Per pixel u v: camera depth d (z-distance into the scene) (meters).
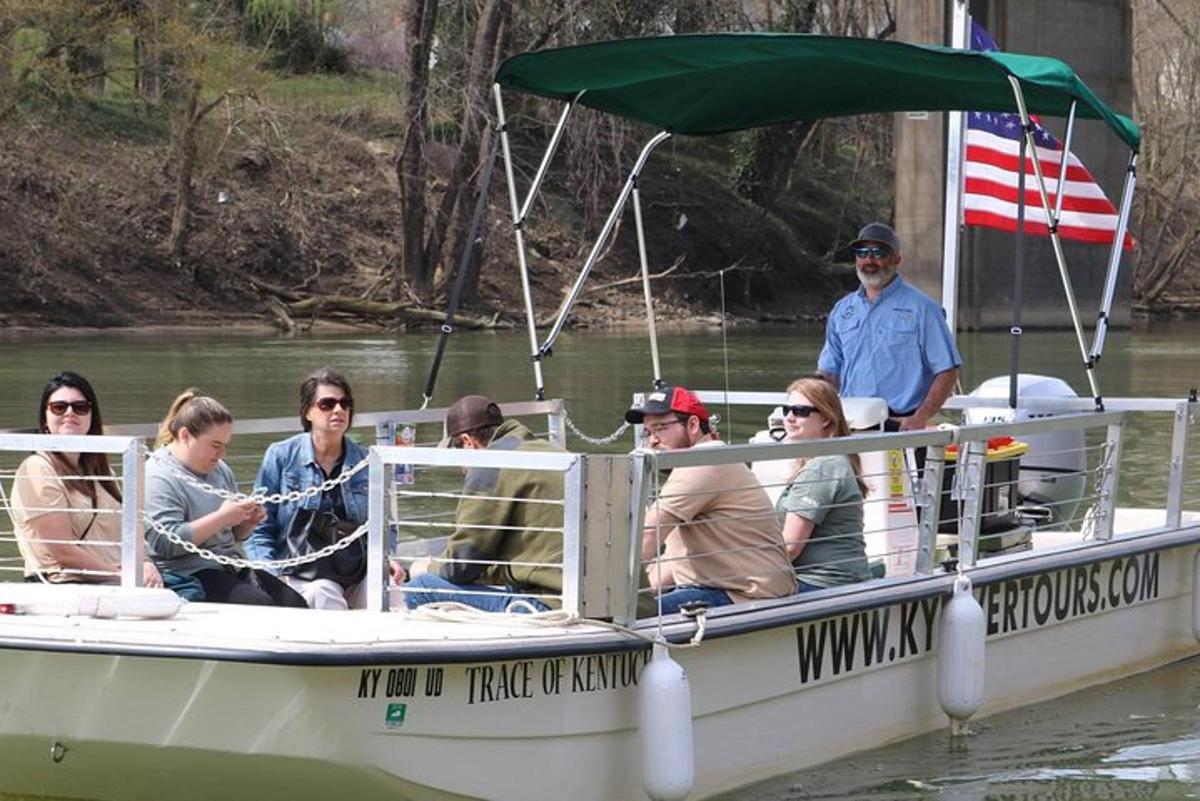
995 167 18.97
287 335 62.22
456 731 9.97
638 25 73.25
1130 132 15.05
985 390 17.69
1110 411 15.12
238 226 70.12
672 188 81.81
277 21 77.50
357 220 73.25
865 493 13.49
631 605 10.52
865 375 15.77
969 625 13.01
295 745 9.62
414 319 67.06
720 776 11.38
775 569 11.90
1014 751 12.88
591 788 10.58
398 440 14.12
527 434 11.99
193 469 11.73
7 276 63.50
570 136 76.00
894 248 15.64
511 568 11.12
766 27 76.19
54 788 10.31
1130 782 12.23
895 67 14.62
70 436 10.63
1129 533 15.55
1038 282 55.41
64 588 10.52
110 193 68.81
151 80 73.19
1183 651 16.19
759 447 11.05
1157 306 91.25
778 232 83.81
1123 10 58.47
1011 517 15.19
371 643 9.62
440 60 72.75
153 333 61.88
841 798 11.68
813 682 12.05
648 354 52.81
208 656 9.57
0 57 65.75
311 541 12.48
